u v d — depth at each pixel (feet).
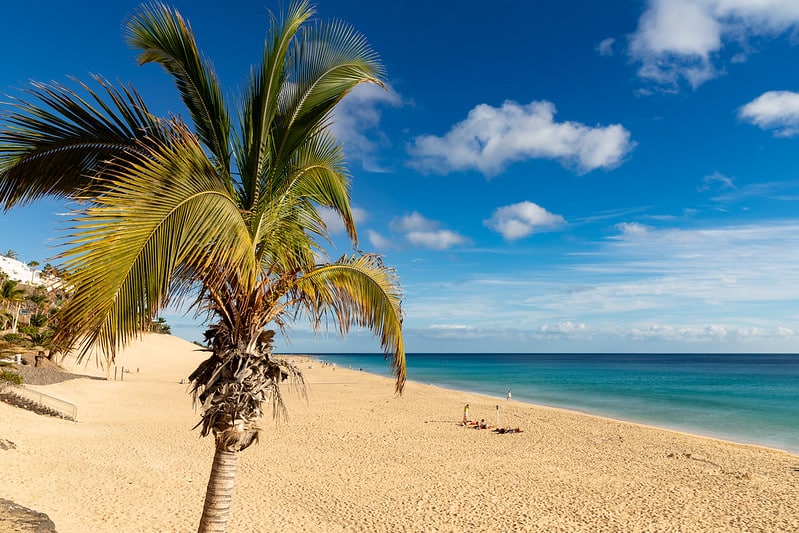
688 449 77.20
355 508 46.11
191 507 42.75
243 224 15.40
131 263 11.48
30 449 55.16
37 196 16.78
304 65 18.80
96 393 117.39
